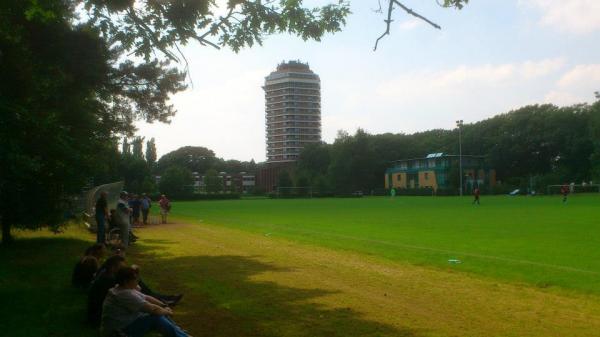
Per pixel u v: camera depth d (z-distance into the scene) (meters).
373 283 11.75
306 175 112.69
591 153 100.62
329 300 10.09
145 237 23.98
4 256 17.06
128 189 91.25
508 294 10.45
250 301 10.11
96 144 24.25
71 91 18.77
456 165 108.38
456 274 12.77
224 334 7.96
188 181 101.75
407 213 38.56
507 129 111.44
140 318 7.07
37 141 13.94
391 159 126.06
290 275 12.95
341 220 31.88
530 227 24.88
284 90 180.88
